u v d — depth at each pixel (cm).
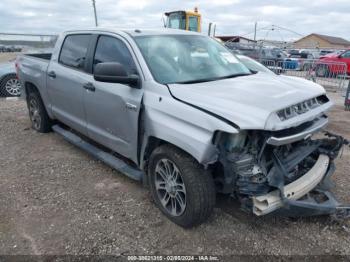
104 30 406
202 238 301
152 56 352
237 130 253
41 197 371
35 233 309
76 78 428
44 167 450
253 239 300
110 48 388
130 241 298
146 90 328
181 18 1716
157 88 320
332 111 844
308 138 333
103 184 401
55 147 525
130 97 338
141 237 303
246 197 280
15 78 946
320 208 293
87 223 323
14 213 340
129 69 354
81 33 448
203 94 293
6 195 376
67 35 480
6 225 320
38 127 591
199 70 365
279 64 1570
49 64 502
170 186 316
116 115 365
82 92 418
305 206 284
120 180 411
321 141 336
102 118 393
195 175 286
